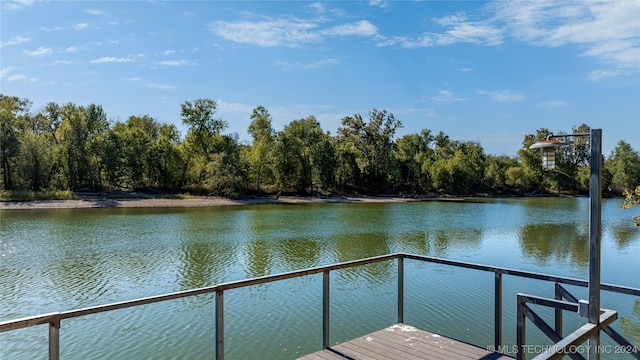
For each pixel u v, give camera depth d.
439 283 13.75
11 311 11.33
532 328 9.92
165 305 11.65
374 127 64.81
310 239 23.31
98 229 26.00
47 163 44.00
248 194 54.16
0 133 41.44
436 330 9.82
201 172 52.28
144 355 8.62
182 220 31.19
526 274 4.22
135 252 19.16
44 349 8.89
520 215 37.75
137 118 58.62
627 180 60.78
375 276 14.73
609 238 25.00
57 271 15.61
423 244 22.31
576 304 3.22
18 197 40.47
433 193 66.38
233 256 18.55
